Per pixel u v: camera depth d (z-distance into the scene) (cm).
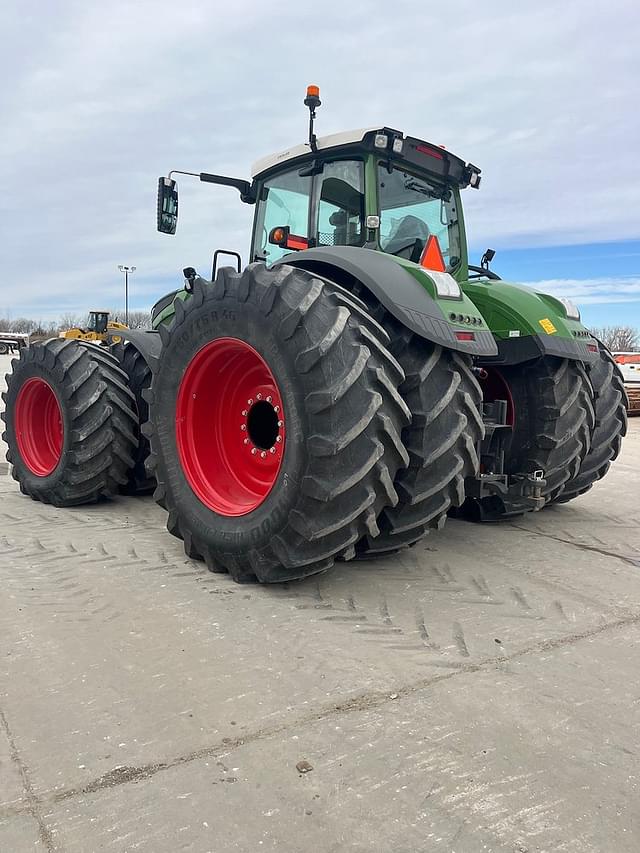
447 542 347
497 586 281
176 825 139
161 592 270
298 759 161
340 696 190
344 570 299
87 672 203
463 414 268
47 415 459
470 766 160
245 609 253
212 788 151
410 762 161
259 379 306
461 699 189
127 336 437
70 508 423
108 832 137
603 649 223
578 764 161
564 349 332
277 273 267
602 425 394
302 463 247
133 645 221
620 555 327
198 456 310
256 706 185
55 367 418
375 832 138
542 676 204
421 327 257
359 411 242
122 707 183
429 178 388
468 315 277
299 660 212
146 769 157
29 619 242
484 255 441
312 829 139
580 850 134
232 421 316
